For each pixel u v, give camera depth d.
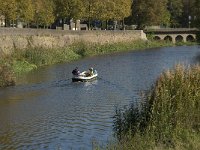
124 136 26.69
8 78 59.12
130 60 96.69
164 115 25.95
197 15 116.06
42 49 90.50
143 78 66.38
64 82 62.78
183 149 22.69
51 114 41.03
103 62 92.19
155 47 147.12
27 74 70.94
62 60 93.31
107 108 43.41
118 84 60.59
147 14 171.75
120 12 152.50
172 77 27.77
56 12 129.88
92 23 176.25
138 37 151.25
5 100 48.56
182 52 120.81
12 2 101.69
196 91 27.31
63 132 34.62
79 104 45.91
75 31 114.50
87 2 141.38
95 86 59.12
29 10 111.38
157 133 25.45
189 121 26.12
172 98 26.69
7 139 33.16
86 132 34.34
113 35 135.88
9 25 121.38
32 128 36.09
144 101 29.36
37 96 51.16
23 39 88.00
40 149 30.62
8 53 79.69
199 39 116.94
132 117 28.77
